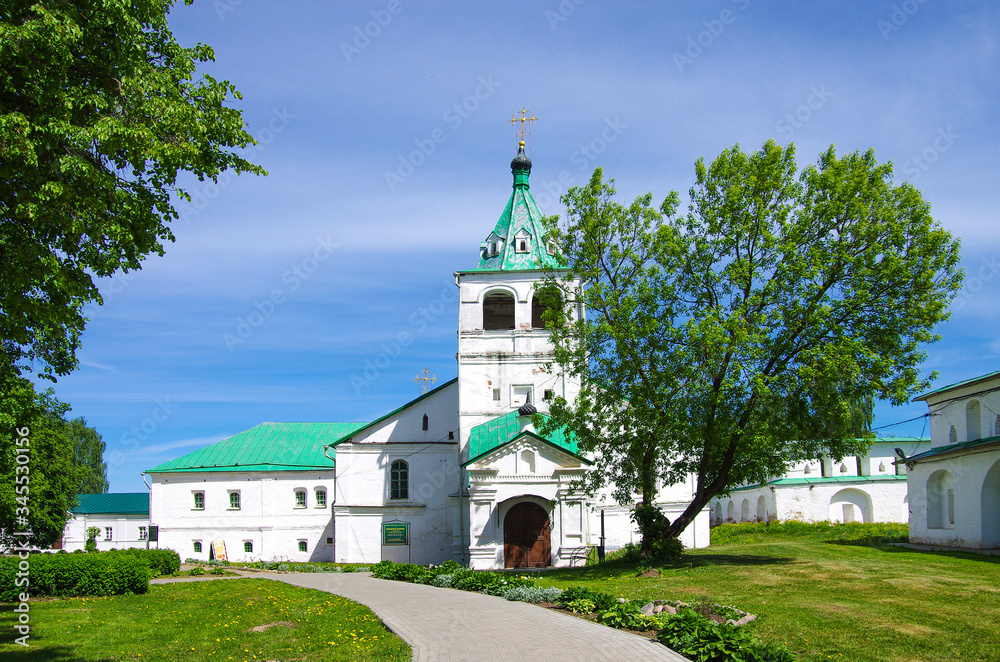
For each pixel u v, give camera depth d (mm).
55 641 19031
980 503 32781
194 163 14711
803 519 50781
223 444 58938
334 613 21828
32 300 13805
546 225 31734
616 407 31266
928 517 36906
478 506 39219
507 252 46594
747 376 27734
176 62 14789
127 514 68438
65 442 52062
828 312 27703
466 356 45344
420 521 46906
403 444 47656
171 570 37188
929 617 17547
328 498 55656
